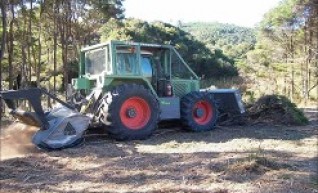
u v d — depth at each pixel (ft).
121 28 87.20
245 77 115.65
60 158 19.72
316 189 14.37
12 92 21.66
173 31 119.03
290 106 34.14
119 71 26.13
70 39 72.18
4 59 62.13
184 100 28.76
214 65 127.13
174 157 19.45
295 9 99.81
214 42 237.25
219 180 15.26
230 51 192.34
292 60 102.83
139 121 25.88
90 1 66.23
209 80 104.27
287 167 17.46
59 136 22.27
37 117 21.99
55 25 60.90
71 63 73.82
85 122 23.21
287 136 26.61
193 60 124.47
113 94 24.84
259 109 34.45
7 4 45.73
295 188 14.42
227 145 23.08
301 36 104.01
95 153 20.89
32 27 62.85
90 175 16.38
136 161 18.78
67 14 61.41
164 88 28.27
